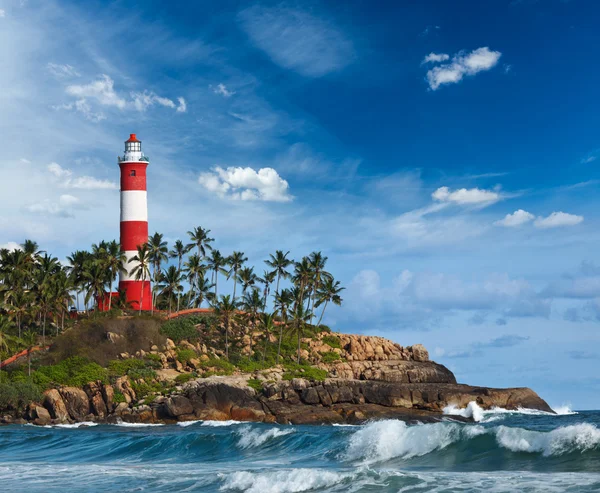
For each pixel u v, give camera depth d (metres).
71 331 111.75
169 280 126.06
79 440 64.25
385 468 39.88
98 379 99.81
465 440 41.19
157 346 111.88
